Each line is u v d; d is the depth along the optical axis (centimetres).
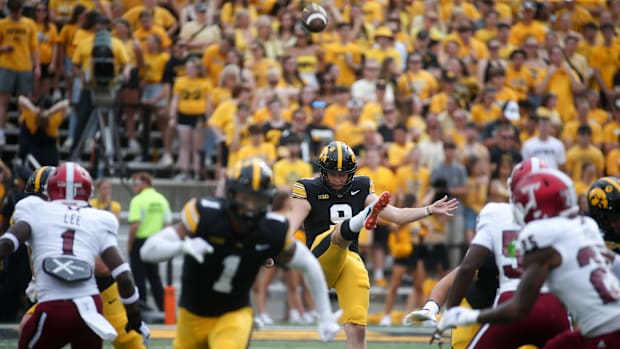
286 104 4588
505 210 1850
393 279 3988
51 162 4106
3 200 3628
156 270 3953
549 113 4875
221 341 1717
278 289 4497
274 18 5209
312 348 3102
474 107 4725
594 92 5125
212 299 1755
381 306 4378
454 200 2270
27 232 1944
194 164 4784
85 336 1956
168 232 1697
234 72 4569
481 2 5625
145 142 4956
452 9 5462
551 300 1783
